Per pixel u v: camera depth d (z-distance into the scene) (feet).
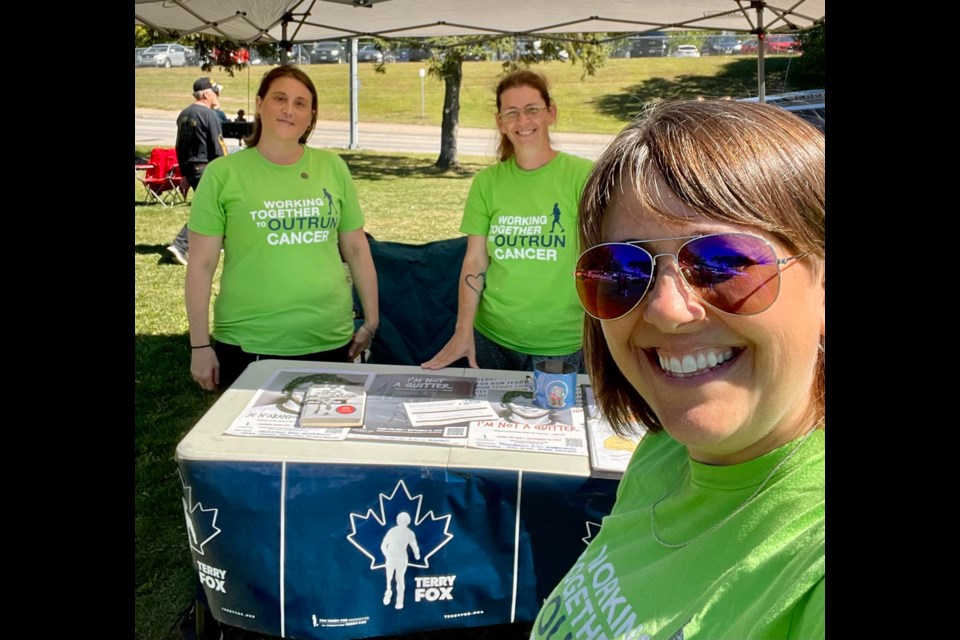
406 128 73.97
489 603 6.31
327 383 7.71
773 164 2.52
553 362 7.28
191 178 30.14
